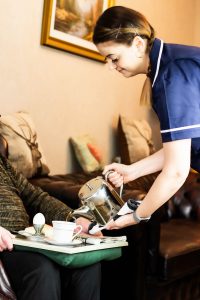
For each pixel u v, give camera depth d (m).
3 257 1.79
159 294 2.74
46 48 3.36
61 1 3.41
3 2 3.00
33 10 3.22
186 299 3.04
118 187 2.09
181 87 1.59
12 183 2.25
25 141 2.79
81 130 3.77
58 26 3.40
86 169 3.53
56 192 2.56
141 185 3.37
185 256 2.80
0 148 2.61
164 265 2.62
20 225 2.10
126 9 1.67
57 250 1.71
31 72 3.26
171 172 1.60
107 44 1.66
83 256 1.75
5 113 3.08
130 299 2.48
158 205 1.64
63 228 1.77
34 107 3.31
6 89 3.08
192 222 3.56
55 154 3.51
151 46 1.66
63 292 1.93
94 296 1.92
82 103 3.76
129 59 1.67
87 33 3.69
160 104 1.62
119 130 4.02
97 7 3.78
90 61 3.80
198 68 1.62
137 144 3.97
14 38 3.10
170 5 4.97
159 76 1.62
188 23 5.39
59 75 3.50
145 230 2.47
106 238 1.91
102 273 2.53
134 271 2.47
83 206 1.94
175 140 1.59
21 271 1.75
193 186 3.76
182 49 1.66
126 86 4.30
